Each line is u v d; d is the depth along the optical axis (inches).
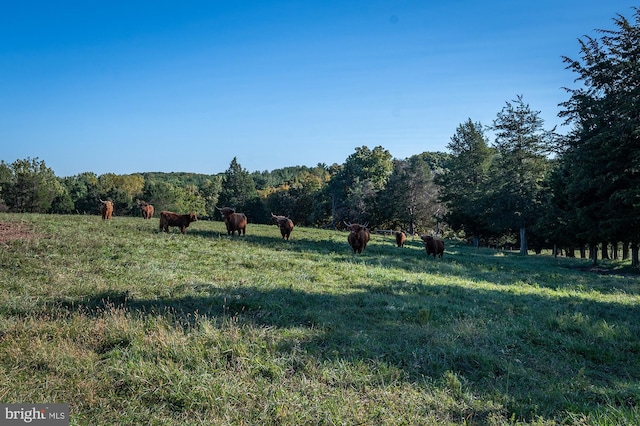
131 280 381.7
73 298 307.1
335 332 270.5
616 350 295.4
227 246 694.5
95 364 201.6
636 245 981.2
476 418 180.7
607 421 174.7
